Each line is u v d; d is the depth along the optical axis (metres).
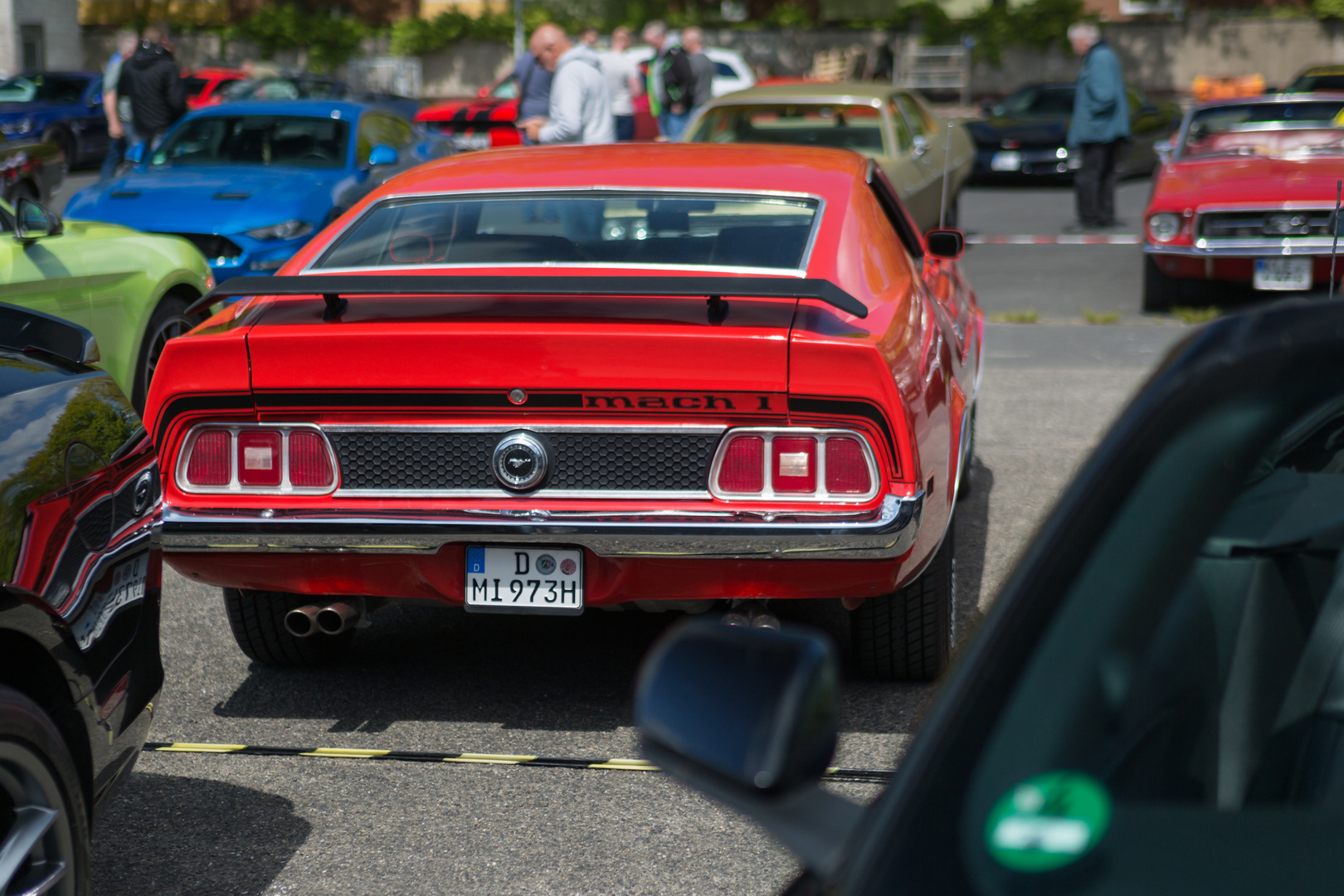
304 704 4.06
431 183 4.34
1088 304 11.07
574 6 42.62
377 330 3.39
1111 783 1.26
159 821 3.35
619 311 3.51
